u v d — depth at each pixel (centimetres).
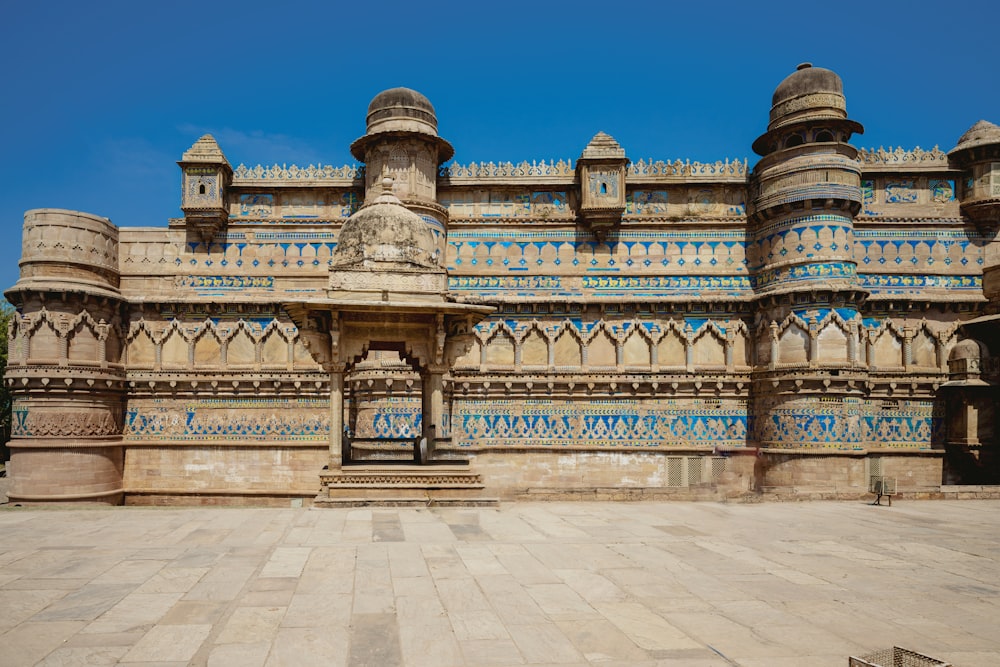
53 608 696
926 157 2620
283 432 2472
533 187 2606
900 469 2480
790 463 2320
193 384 2470
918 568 927
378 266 1548
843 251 2366
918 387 2511
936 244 2572
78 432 2314
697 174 2606
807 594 784
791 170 2398
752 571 891
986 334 2467
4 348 4434
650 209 2619
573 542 1059
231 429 2475
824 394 2309
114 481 2414
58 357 2298
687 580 837
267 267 2550
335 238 2566
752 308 2528
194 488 2452
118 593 750
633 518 1312
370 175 2500
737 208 2616
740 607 728
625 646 607
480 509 1395
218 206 2488
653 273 2572
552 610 707
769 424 2406
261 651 586
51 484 2275
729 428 2511
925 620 696
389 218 1580
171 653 579
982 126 2591
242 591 762
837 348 2317
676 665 564
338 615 683
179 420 2478
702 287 2569
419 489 1444
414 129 2448
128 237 2545
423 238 1609
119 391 2450
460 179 2586
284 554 948
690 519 1314
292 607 706
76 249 2361
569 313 2553
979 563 963
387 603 723
